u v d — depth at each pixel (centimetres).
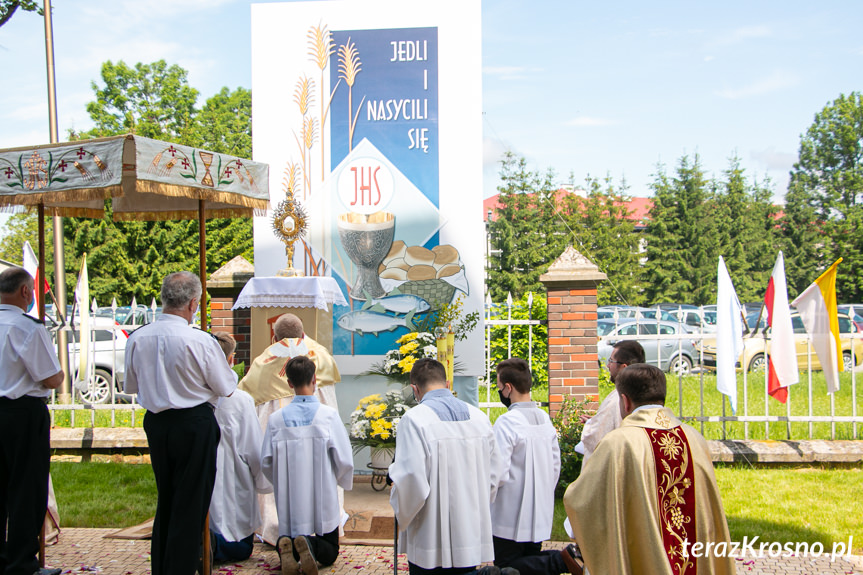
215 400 418
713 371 1368
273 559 505
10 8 884
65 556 505
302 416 474
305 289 624
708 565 285
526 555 425
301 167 736
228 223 2698
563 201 3684
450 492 371
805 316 759
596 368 711
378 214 727
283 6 739
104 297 2577
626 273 3616
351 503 603
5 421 416
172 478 405
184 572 388
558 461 436
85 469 760
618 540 278
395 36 727
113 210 556
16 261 3647
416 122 725
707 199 3894
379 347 723
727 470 727
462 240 720
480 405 752
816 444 739
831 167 4212
